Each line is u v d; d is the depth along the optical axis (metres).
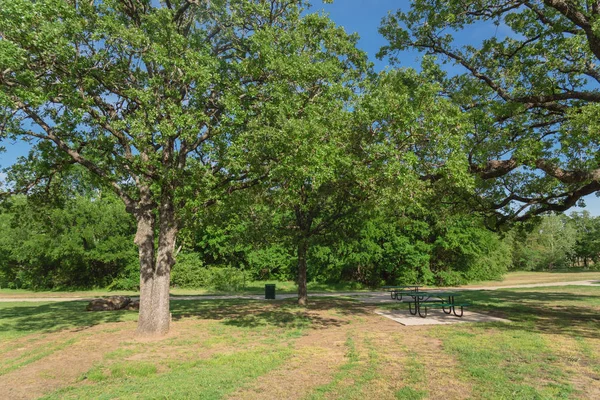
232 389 5.54
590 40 9.90
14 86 8.29
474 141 11.20
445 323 10.61
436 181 11.25
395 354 7.22
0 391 5.91
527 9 12.57
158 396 5.31
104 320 12.72
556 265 59.41
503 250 36.00
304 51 10.59
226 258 35.03
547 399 4.73
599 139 9.14
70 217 28.75
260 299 20.05
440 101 9.12
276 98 9.27
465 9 12.31
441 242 29.88
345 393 5.22
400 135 8.74
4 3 6.89
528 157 10.16
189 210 9.79
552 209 12.43
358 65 12.40
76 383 6.20
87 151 10.91
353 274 33.31
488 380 5.52
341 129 9.16
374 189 9.48
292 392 5.37
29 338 9.88
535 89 12.18
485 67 13.49
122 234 31.06
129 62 10.12
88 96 9.62
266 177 10.19
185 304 17.39
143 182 10.10
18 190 12.02
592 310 12.86
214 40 11.60
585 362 6.38
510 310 13.01
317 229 16.83
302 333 9.76
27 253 28.23
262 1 10.31
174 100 9.40
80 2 8.91
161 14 8.95
